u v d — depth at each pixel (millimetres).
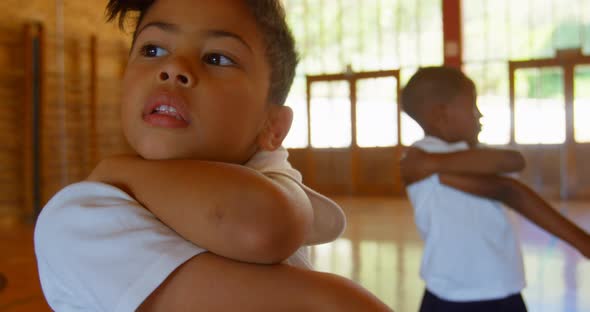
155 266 439
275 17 576
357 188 10016
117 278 449
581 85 8961
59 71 7566
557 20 9109
